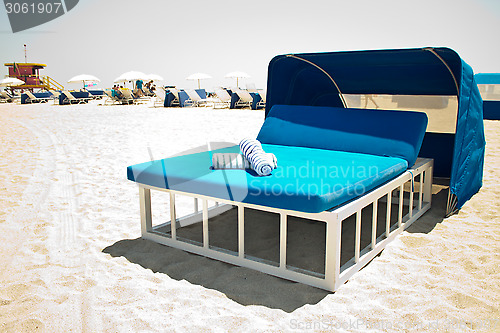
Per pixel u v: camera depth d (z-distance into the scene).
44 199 3.92
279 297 2.10
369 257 2.52
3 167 5.29
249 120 10.91
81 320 1.90
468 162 3.55
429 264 2.44
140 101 22.72
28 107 18.92
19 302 2.07
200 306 2.01
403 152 3.18
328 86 4.64
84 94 22.16
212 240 2.92
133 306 2.01
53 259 2.60
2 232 3.07
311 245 2.84
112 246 2.82
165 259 2.59
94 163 5.55
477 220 3.26
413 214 3.29
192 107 16.95
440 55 3.28
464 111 3.27
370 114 3.62
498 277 2.27
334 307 1.99
